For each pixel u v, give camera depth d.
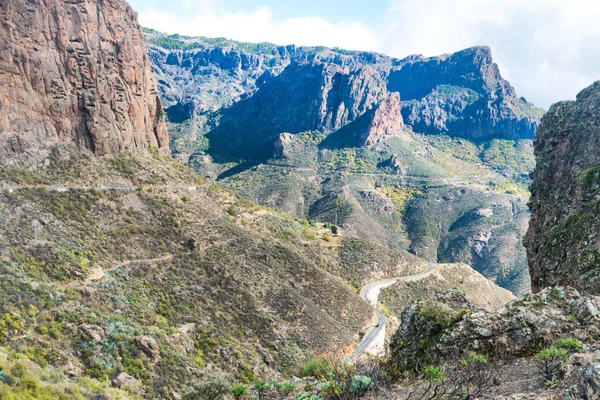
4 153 70.81
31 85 76.25
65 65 81.31
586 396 10.16
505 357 15.05
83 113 83.62
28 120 75.44
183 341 57.34
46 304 49.75
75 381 35.38
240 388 19.69
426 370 14.29
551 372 12.65
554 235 36.09
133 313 58.81
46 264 58.16
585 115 42.44
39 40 77.06
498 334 15.91
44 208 68.06
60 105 79.88
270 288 78.88
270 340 67.44
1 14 72.19
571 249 31.61
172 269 72.62
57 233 65.38
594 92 43.22
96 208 75.44
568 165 41.66
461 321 16.94
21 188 68.56
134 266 69.12
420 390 14.13
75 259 62.16
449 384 13.16
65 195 73.00
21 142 73.62
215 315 67.12
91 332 47.78
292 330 71.31
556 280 32.31
